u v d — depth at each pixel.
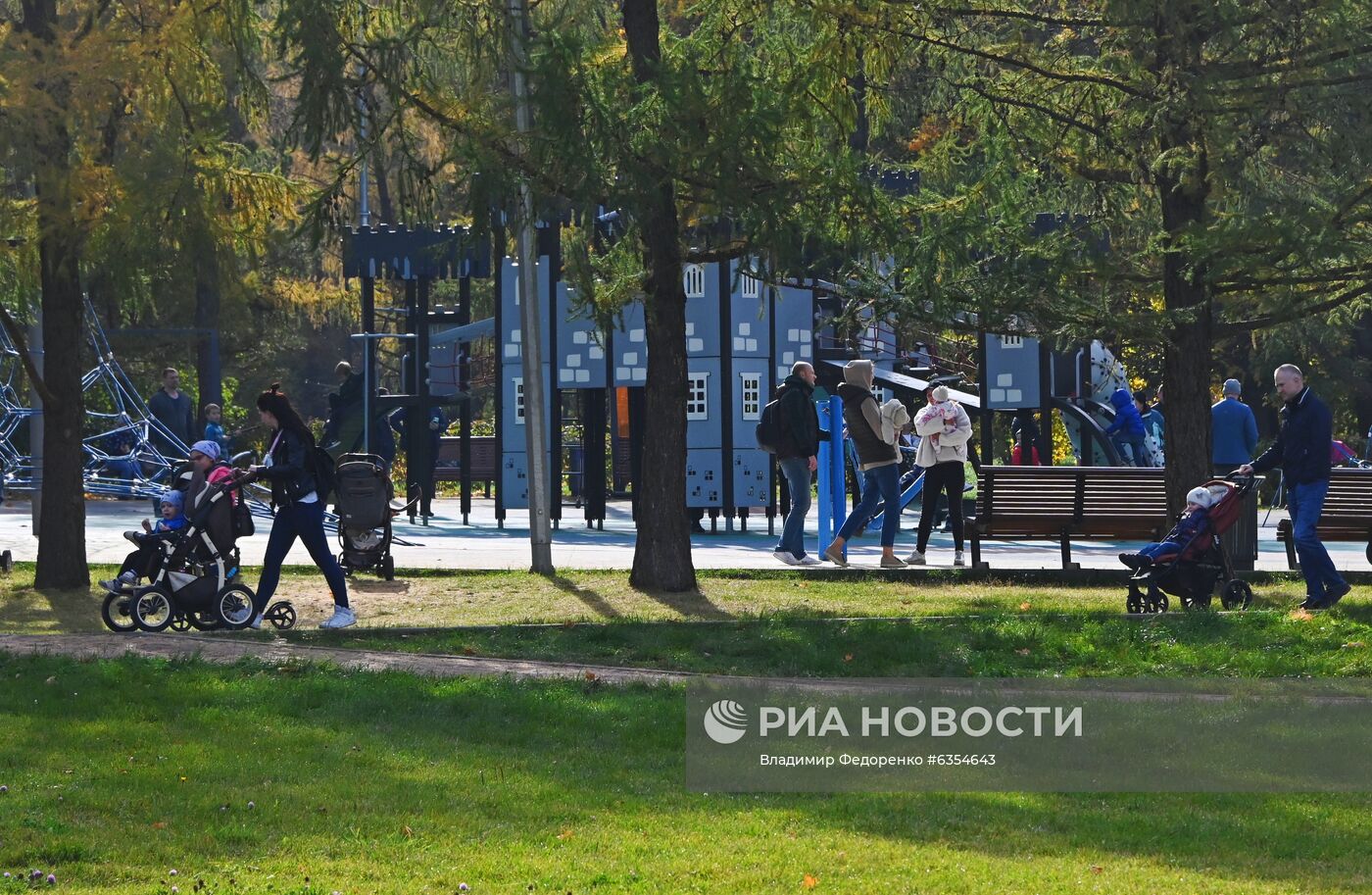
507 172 33.28
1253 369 93.44
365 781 19.70
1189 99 33.97
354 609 36.31
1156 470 40.69
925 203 38.00
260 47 37.03
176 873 15.62
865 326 38.91
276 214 38.59
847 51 38.41
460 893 14.90
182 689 25.50
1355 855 16.45
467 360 70.56
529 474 42.81
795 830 17.42
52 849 16.31
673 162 33.25
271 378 125.44
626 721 23.84
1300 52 34.34
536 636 31.88
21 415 75.25
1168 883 15.21
